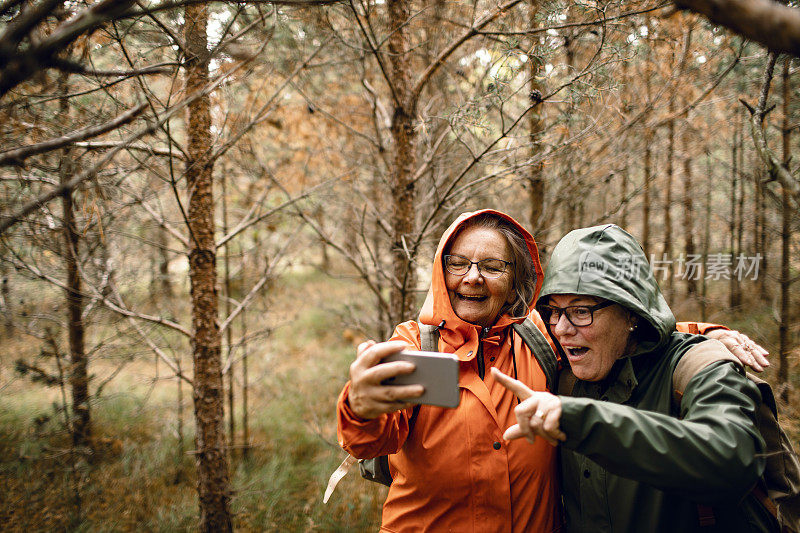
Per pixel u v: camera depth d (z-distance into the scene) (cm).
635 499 124
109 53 198
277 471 433
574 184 323
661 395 125
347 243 432
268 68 237
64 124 185
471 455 141
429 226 335
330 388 628
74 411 394
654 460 90
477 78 342
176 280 472
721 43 248
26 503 348
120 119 143
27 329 363
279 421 536
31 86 146
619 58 217
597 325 130
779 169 124
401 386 106
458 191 260
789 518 116
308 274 1004
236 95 265
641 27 230
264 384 628
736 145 301
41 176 209
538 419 94
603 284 127
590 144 296
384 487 398
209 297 285
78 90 192
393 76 298
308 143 439
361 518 362
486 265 150
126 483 393
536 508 145
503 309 162
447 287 156
